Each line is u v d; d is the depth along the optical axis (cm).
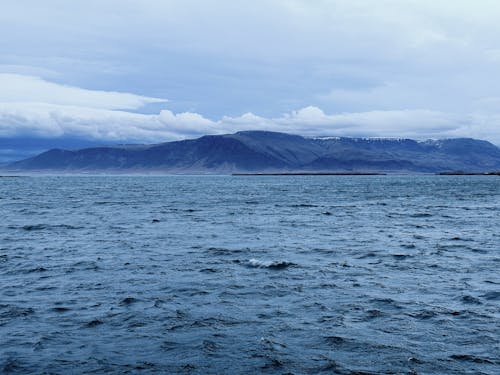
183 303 2041
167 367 1410
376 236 4194
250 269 2739
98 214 6488
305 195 12306
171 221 5544
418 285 2347
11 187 18375
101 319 1828
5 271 2688
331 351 1521
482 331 1689
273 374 1368
